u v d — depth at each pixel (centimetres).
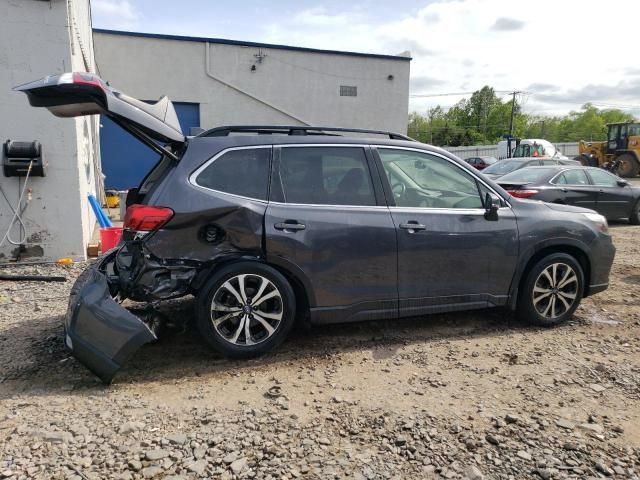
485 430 296
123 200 1070
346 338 441
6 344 416
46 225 696
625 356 409
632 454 276
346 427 298
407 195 434
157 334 418
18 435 283
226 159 393
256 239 383
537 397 338
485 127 8925
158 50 1858
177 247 373
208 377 364
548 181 1055
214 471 257
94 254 756
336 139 423
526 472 260
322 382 358
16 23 649
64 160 691
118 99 355
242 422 302
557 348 424
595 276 492
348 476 254
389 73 2214
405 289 423
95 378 359
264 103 2034
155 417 306
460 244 435
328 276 401
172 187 375
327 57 2102
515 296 463
